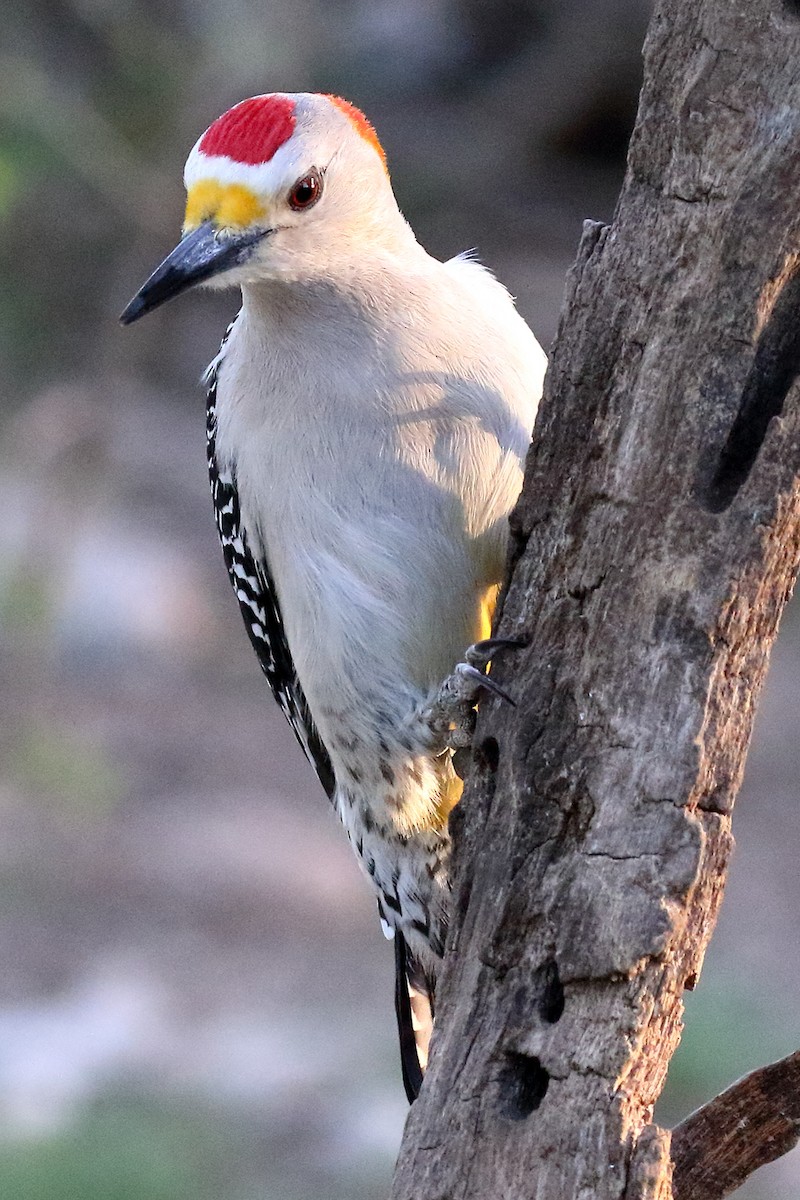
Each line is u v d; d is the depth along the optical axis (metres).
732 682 6.82
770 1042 15.68
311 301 8.67
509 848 7.00
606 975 6.70
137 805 20.62
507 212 31.05
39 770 20.83
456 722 8.15
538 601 7.19
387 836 9.59
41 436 25.17
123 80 26.39
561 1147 6.70
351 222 8.73
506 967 6.95
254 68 27.11
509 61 32.59
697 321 6.89
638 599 6.89
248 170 8.66
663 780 6.77
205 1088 15.57
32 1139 14.58
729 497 6.88
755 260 6.81
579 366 7.12
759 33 6.77
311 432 8.75
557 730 7.00
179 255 8.71
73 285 28.42
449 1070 6.98
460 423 8.61
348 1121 15.05
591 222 7.23
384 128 31.69
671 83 6.90
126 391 27.22
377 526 8.74
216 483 10.36
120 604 23.91
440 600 8.84
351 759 9.41
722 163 6.83
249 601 10.38
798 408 6.72
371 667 9.00
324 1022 16.64
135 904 18.69
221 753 21.81
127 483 26.28
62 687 22.92
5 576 23.39
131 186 26.17
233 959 17.80
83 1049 16.27
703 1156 7.25
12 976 17.50
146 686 23.11
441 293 8.76
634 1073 6.72
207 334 29.91
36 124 25.27
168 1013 16.84
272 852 19.53
